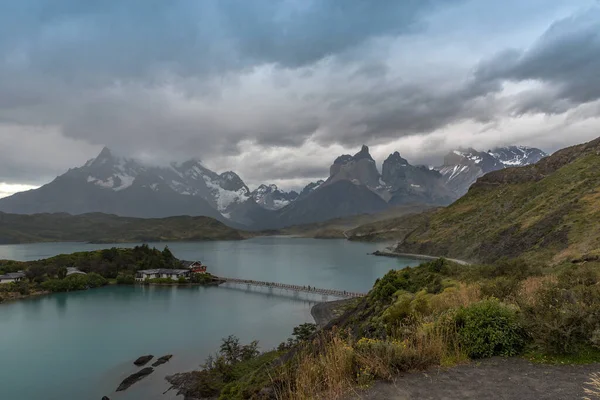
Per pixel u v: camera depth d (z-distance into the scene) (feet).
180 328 280.72
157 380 185.26
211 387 163.73
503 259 146.20
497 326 36.29
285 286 443.32
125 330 275.39
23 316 317.63
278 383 33.96
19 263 506.89
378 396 27.58
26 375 193.57
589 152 640.58
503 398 26.05
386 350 33.27
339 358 32.50
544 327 35.12
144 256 594.24
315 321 297.74
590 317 35.01
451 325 39.19
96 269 513.45
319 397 28.78
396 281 151.12
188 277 515.91
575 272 75.20
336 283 499.51
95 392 174.50
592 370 30.22
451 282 132.46
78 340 250.98
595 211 357.82
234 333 267.59
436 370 32.58
